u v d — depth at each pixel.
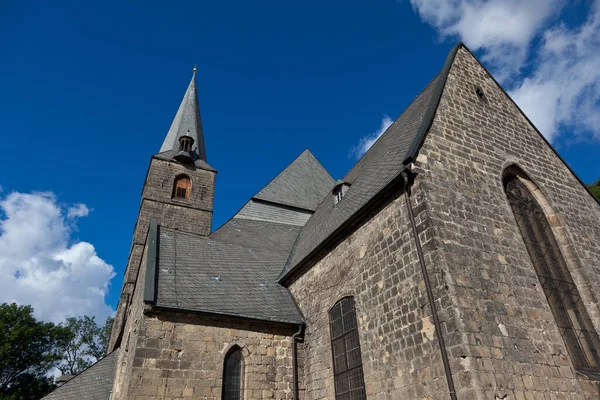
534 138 16.05
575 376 9.90
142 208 28.70
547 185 14.73
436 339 9.38
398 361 10.31
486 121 14.88
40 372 48.59
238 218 25.33
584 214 14.88
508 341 9.45
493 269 10.65
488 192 12.55
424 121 13.11
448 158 12.57
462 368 8.61
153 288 13.50
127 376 12.51
